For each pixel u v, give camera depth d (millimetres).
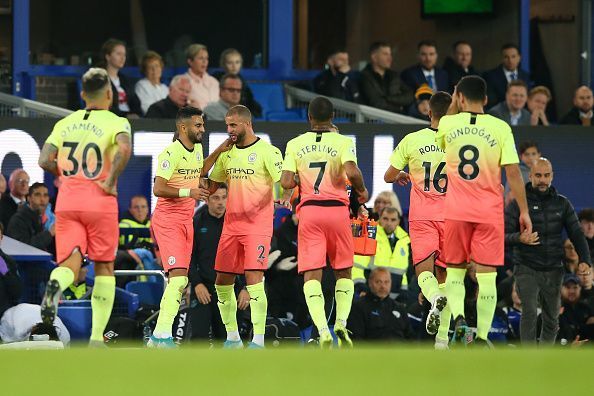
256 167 39156
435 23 69562
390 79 61562
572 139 55906
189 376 20797
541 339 44844
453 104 36656
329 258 41812
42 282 46938
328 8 67438
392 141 54344
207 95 58844
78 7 63250
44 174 52469
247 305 45250
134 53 64000
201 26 64750
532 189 44094
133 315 45031
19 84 61688
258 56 65312
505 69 63844
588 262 44719
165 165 38531
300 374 20938
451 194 35969
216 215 45031
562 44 70938
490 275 35812
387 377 20766
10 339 42281
